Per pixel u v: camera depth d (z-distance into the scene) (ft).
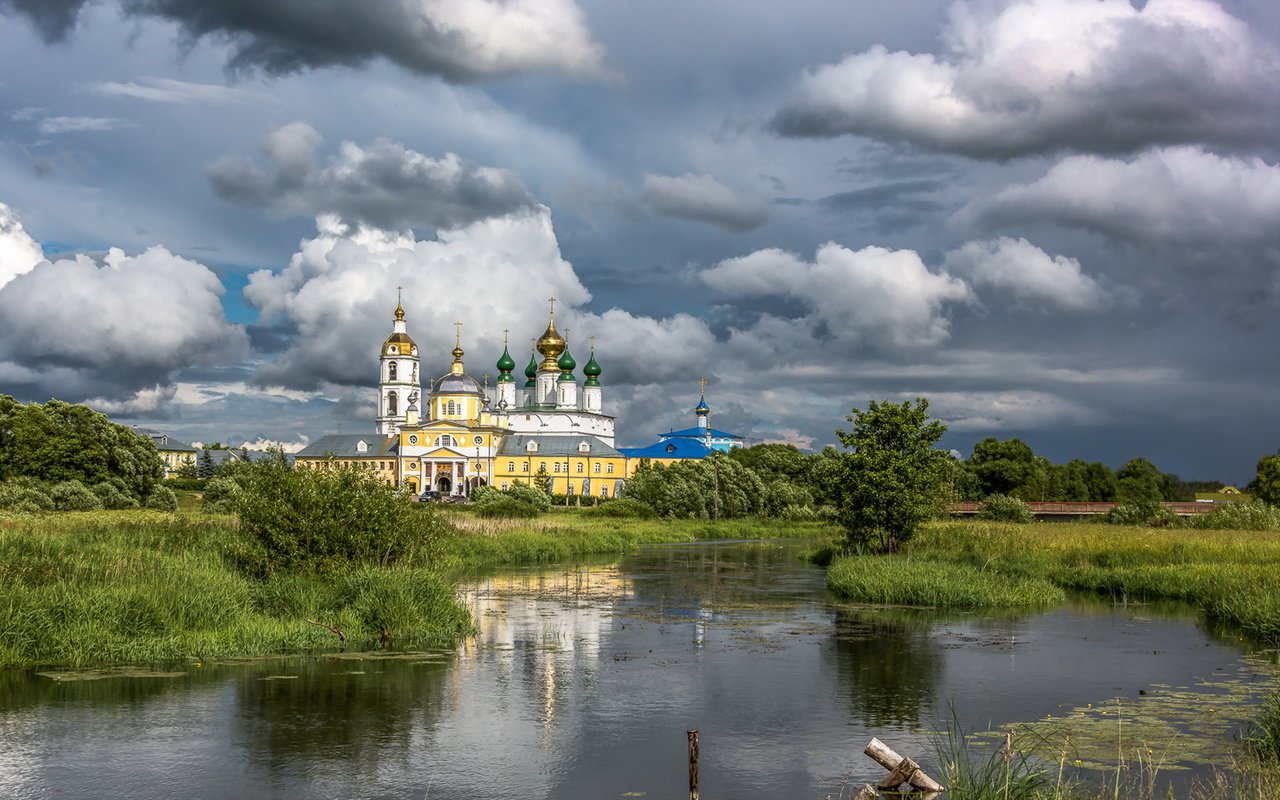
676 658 86.53
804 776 53.83
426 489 611.47
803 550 233.96
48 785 51.44
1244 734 61.31
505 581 152.15
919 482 164.14
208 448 646.74
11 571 91.09
